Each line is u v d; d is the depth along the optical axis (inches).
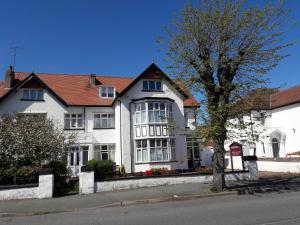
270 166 1063.0
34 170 657.6
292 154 1229.7
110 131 1138.0
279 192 585.9
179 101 1125.1
